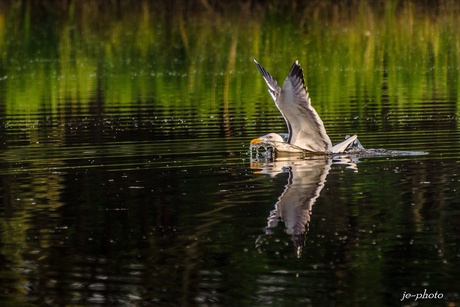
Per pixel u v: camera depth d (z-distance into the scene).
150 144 16.44
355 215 11.11
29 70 30.64
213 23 38.69
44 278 9.34
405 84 25.03
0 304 8.74
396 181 12.77
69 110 22.09
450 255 9.65
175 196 12.21
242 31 36.44
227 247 10.08
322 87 25.06
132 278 9.29
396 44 32.38
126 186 12.88
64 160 14.98
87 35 37.50
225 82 26.52
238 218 11.14
